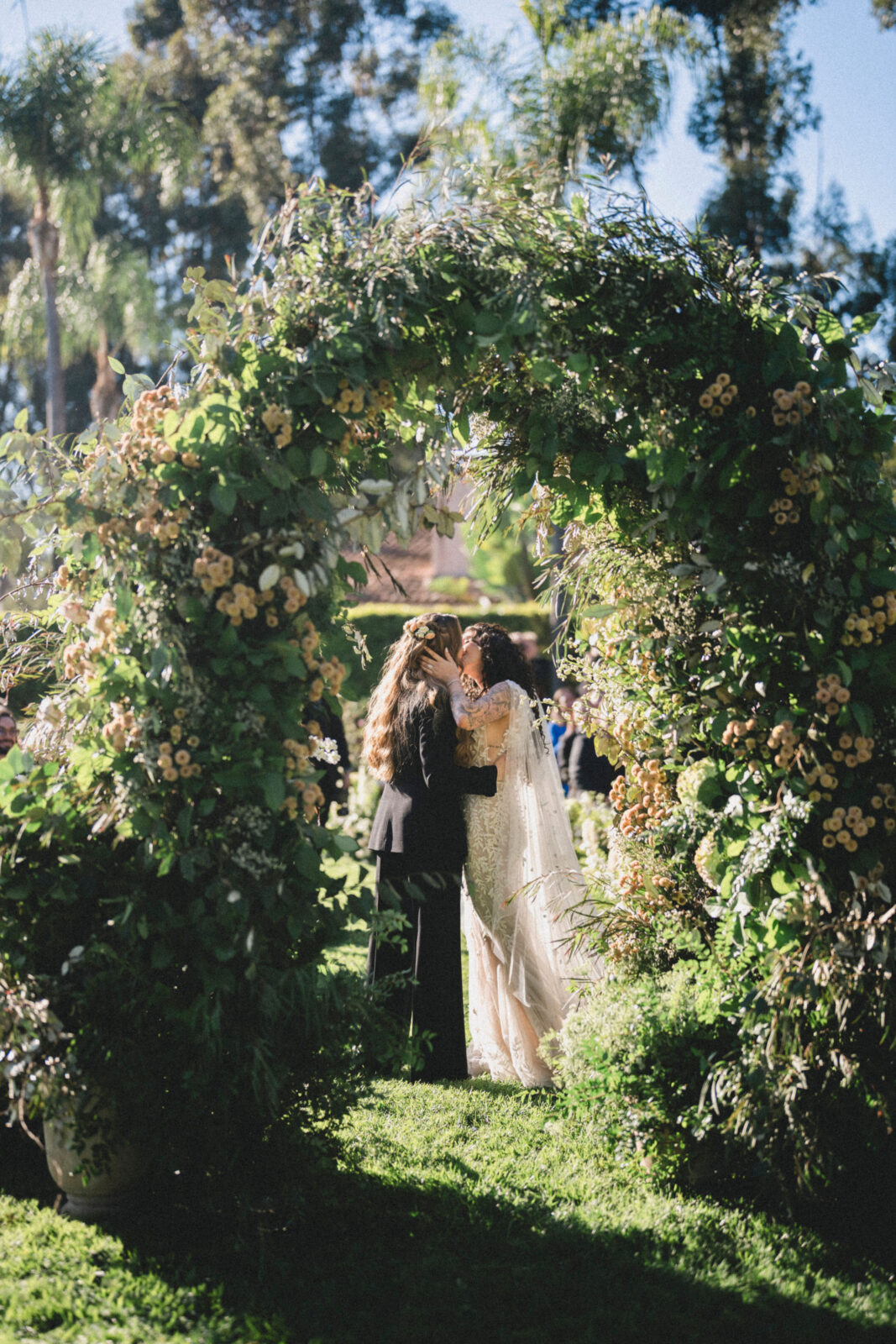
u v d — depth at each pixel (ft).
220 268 81.92
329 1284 8.64
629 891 11.82
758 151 54.54
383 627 49.19
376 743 14.33
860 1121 9.71
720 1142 10.36
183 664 8.90
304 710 10.05
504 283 9.28
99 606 9.48
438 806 13.89
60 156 58.39
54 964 9.34
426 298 9.22
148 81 80.74
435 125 9.93
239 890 8.93
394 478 9.79
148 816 8.95
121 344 75.46
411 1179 10.62
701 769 10.66
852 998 9.44
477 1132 12.01
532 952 13.98
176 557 9.00
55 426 62.08
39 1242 9.13
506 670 14.61
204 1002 8.80
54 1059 8.82
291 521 9.35
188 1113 8.99
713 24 50.14
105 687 9.27
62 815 9.30
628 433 9.81
